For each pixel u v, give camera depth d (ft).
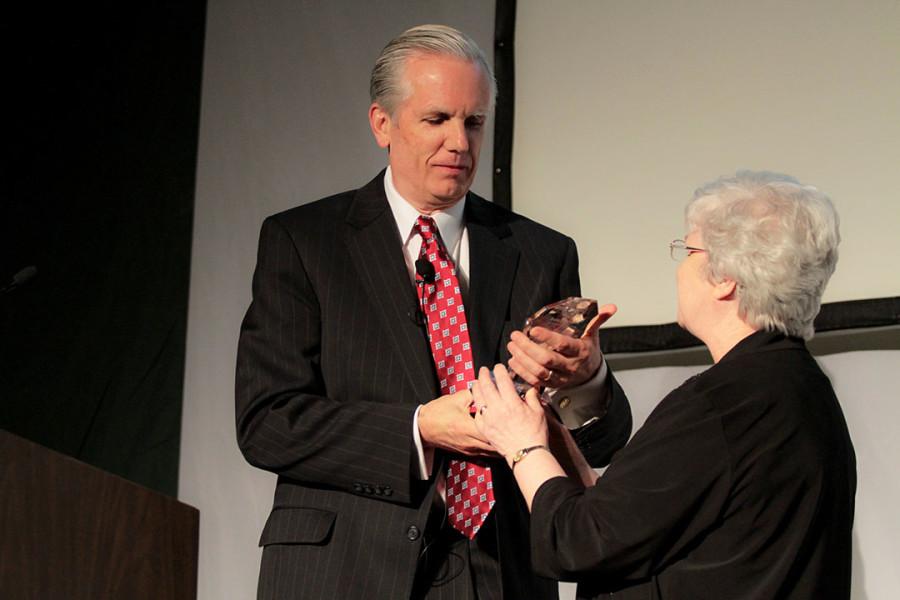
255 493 18.30
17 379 19.77
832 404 8.49
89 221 20.11
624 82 17.04
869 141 15.43
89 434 19.31
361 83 19.04
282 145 19.33
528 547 9.82
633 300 16.35
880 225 15.16
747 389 8.20
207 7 20.27
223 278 19.24
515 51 17.76
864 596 14.75
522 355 9.12
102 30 20.75
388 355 9.73
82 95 20.59
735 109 16.29
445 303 9.97
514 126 17.53
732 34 16.52
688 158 16.46
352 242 10.19
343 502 9.53
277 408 9.64
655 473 8.04
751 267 8.47
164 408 19.08
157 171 19.98
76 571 8.98
